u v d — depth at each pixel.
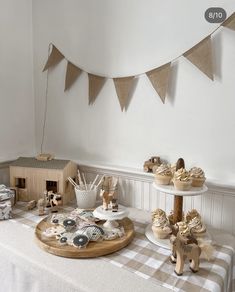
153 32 1.31
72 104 1.64
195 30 1.21
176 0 1.24
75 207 1.43
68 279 0.88
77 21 1.55
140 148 1.43
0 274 1.08
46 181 1.46
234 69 1.15
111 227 1.15
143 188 1.41
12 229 1.19
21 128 1.75
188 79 1.25
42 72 1.74
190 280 0.87
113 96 1.47
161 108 1.34
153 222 1.13
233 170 1.21
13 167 1.50
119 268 0.93
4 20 1.60
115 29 1.42
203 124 1.25
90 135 1.60
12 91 1.68
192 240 0.90
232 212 1.21
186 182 1.04
